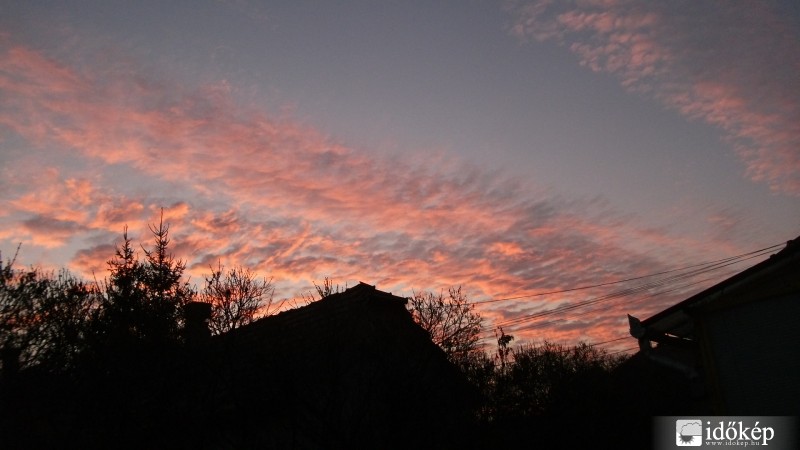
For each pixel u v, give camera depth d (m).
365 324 11.70
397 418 10.74
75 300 10.75
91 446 9.82
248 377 10.72
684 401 15.38
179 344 10.79
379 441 10.79
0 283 10.66
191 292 11.30
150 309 10.77
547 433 14.02
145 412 10.14
